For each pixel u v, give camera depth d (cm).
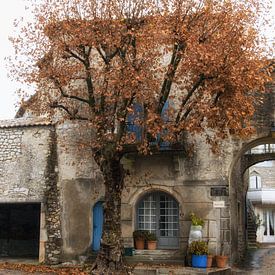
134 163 1603
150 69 1367
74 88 1598
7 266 1576
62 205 1650
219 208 1518
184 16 1238
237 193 1905
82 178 1647
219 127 1248
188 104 1370
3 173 1711
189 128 1193
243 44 1170
